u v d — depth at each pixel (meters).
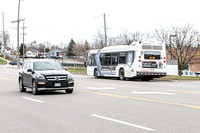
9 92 17.70
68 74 15.88
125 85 22.38
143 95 15.41
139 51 27.17
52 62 16.94
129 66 28.08
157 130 7.37
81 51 102.38
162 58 27.83
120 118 8.96
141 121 8.49
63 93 16.59
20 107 11.45
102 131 7.30
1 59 124.06
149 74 27.30
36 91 15.69
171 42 44.03
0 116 9.54
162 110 10.44
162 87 20.56
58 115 9.57
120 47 29.61
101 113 9.87
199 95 15.39
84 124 8.13
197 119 8.76
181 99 13.66
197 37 43.31
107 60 31.48
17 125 8.13
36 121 8.65
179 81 28.55
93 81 27.16
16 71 49.72
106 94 15.92
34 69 16.36
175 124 8.06
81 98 14.14
